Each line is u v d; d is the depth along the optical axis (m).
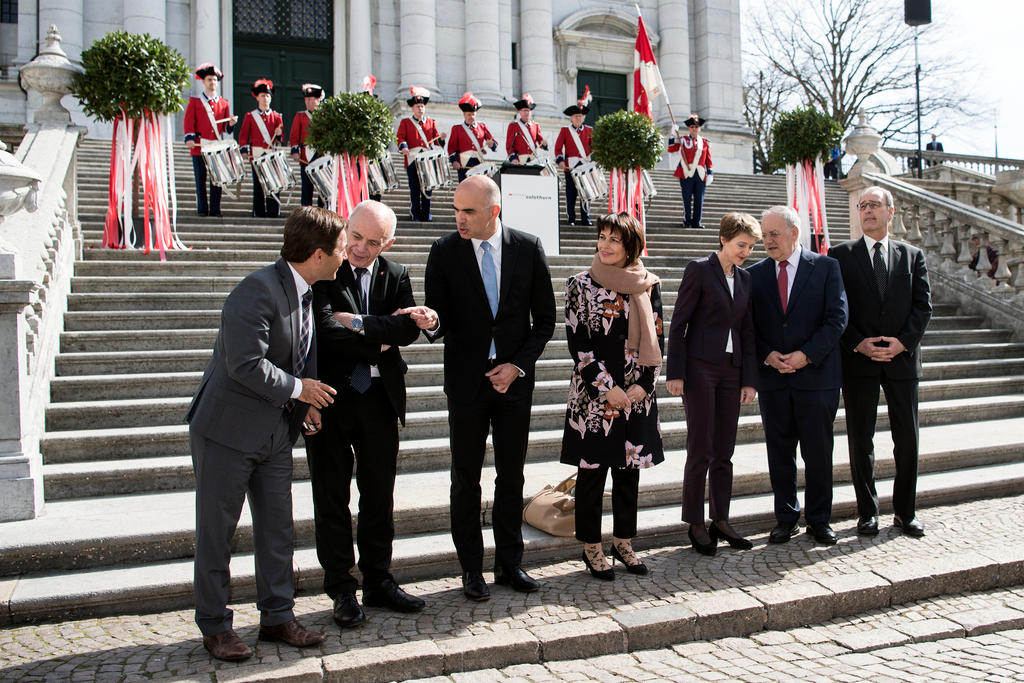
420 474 6.03
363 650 3.67
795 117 12.23
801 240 12.32
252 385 3.55
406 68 20.03
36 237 6.30
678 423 7.18
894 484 5.46
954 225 10.83
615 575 4.70
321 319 3.99
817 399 5.20
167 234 8.97
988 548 4.98
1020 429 7.48
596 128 12.47
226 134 11.14
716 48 23.33
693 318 5.14
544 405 7.25
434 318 4.07
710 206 15.13
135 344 6.97
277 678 3.42
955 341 9.65
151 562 4.54
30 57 17.38
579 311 4.64
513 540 4.49
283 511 3.79
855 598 4.35
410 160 11.84
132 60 8.80
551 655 3.80
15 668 3.52
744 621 4.12
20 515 4.78
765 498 5.87
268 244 9.62
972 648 3.96
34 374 5.72
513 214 10.91
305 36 20.62
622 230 4.57
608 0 22.84
